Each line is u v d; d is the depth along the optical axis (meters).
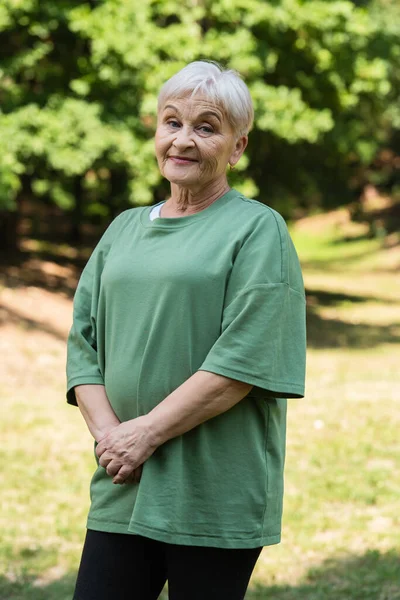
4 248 19.47
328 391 11.30
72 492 7.09
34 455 8.05
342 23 15.96
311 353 15.09
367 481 7.34
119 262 2.81
